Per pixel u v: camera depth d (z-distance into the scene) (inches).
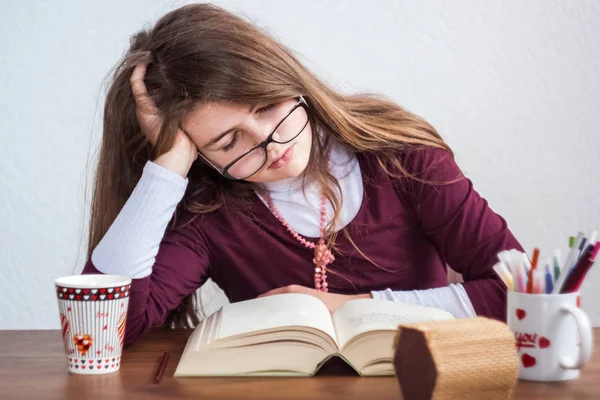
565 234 81.2
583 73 79.9
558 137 80.4
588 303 82.4
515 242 49.6
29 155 80.4
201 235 54.1
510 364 29.4
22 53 79.2
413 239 54.4
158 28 49.2
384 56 79.1
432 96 79.6
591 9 79.4
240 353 35.4
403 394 30.3
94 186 53.7
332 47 78.8
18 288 81.5
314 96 48.8
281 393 32.6
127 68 48.4
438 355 28.7
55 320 82.0
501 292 45.3
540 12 79.3
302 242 53.4
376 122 53.8
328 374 35.8
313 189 53.2
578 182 80.9
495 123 80.0
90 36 79.1
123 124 50.5
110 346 36.7
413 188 53.1
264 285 54.7
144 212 45.9
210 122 44.8
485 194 80.6
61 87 79.7
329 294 47.1
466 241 50.2
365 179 53.8
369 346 34.9
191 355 35.6
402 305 39.4
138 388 33.8
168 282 50.2
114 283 36.6
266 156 45.4
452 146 80.0
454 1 78.8
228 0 77.9
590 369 36.3
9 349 42.8
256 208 53.8
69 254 81.2
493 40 79.4
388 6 78.8
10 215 80.8
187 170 47.4
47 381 35.3
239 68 44.1
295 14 78.5
